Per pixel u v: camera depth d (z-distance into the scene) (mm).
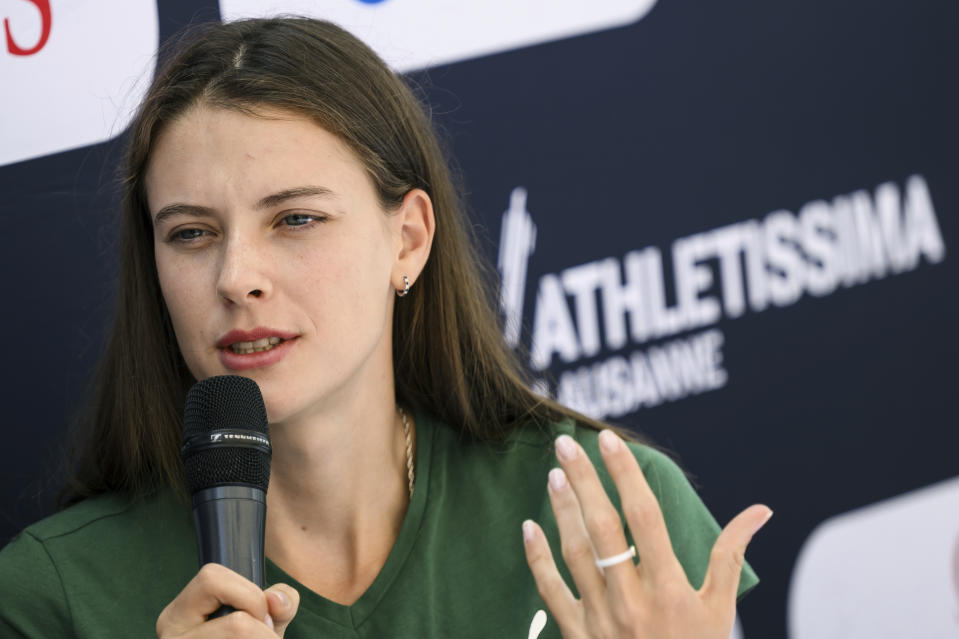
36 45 6484
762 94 7961
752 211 7965
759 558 7957
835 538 8148
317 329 4695
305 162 4719
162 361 5551
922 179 8391
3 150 6477
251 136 4680
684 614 3951
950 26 8414
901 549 8305
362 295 4832
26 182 6543
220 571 3652
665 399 7766
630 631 3951
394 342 5883
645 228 7711
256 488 3941
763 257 7996
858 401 8227
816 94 8094
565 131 7504
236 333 4609
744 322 7953
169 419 5562
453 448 5844
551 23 7449
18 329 6602
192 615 3668
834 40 8125
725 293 7906
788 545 8023
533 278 7441
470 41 7262
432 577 5316
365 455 5281
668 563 3969
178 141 4730
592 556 4066
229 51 4961
